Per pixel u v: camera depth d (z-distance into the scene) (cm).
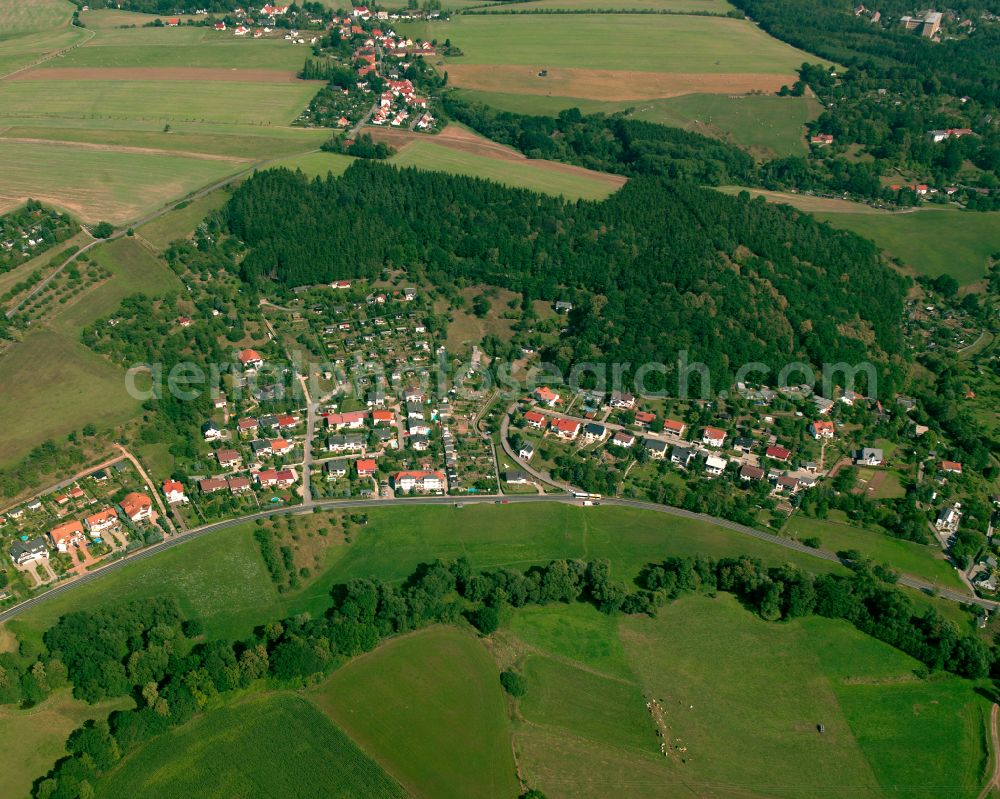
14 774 18575
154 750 19300
